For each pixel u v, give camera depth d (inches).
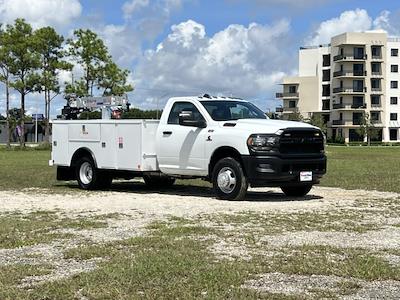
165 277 217.6
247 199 493.7
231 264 239.0
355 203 459.5
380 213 396.8
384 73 4151.1
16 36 1839.3
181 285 207.3
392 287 209.0
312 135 480.7
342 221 359.3
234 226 339.0
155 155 540.4
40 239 298.8
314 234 313.6
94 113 1038.4
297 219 366.3
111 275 219.8
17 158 1309.1
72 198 508.7
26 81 1875.0
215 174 488.1
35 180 708.7
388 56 4153.5
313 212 400.8
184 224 345.1
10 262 249.0
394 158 1419.8
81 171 596.4
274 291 203.2
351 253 261.9
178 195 534.0
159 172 541.6
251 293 198.8
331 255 258.8
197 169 504.7
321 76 4387.3
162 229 325.7
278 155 459.8
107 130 566.9
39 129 2974.9
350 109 4111.7
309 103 4453.7
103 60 1841.8
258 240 294.8
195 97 524.4
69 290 203.3
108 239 299.6
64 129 612.7
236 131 475.8
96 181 581.6
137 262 240.1
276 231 322.0
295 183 472.4
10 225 344.2
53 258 256.5
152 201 479.8
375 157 1496.1
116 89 1843.0
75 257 256.4
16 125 2308.1
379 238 302.5
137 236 305.0
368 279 219.1
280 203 461.4
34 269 234.4
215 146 487.2
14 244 286.5
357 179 709.9
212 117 503.2
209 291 200.7
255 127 472.1
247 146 465.4
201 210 414.3
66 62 1852.9
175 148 520.4
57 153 622.2
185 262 239.9
